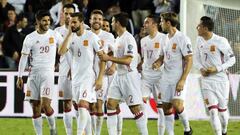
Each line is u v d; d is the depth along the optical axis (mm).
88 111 27797
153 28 32125
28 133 34469
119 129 31250
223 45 30250
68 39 27750
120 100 29000
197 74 39219
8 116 40031
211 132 35281
